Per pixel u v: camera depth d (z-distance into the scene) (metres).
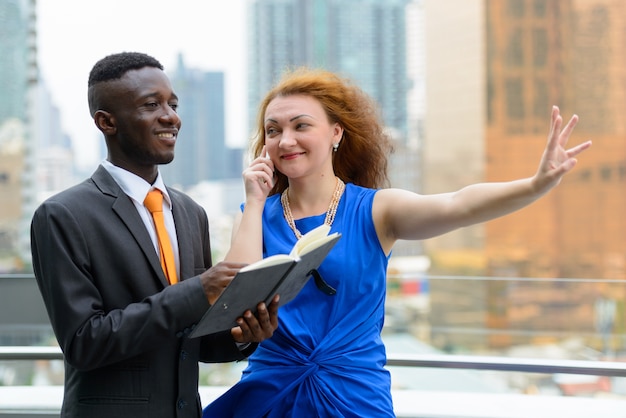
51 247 1.75
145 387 1.84
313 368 1.98
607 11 50.41
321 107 2.15
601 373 3.06
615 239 48.16
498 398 3.29
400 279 3.48
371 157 2.31
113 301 1.81
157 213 1.92
